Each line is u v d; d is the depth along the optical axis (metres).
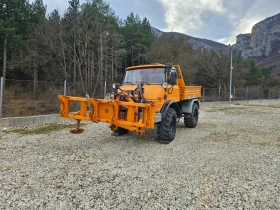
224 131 6.81
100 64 20.88
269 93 28.00
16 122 6.95
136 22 35.75
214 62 28.73
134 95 4.66
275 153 4.55
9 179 3.12
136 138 5.70
